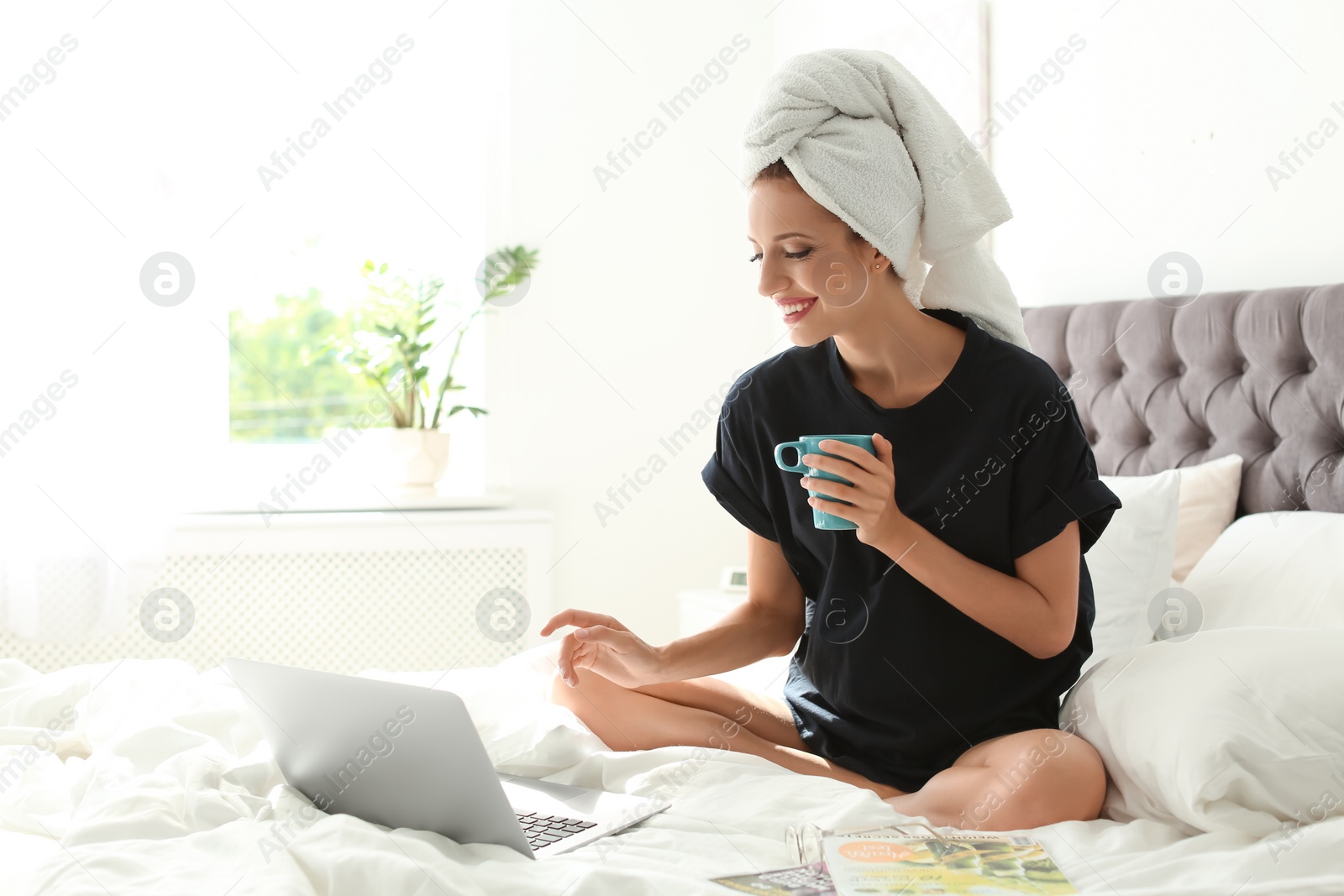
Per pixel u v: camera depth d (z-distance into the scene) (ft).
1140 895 2.98
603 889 2.93
